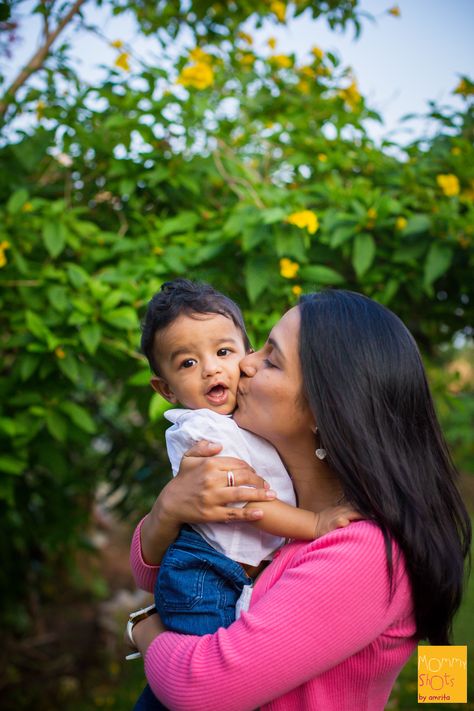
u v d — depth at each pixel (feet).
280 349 3.95
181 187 8.75
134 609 15.30
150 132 8.14
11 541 11.57
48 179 9.16
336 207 8.02
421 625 3.71
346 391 3.67
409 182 8.27
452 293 9.02
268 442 4.15
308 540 3.76
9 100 8.45
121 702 12.40
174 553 3.88
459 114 9.21
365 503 3.59
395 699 11.58
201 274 7.68
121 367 7.95
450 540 3.72
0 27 9.18
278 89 9.89
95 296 7.18
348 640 3.37
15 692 12.66
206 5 10.02
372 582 3.41
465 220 7.50
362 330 3.82
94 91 8.30
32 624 14.51
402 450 3.72
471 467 11.78
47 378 7.70
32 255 8.36
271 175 9.39
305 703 3.57
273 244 7.45
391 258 7.97
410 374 3.86
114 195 8.79
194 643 3.51
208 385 4.36
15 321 7.56
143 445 10.67
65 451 10.77
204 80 8.38
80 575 16.42
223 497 3.73
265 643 3.31
